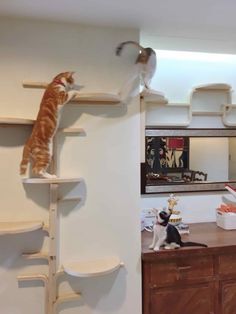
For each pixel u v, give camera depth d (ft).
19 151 5.85
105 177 6.18
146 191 7.93
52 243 5.86
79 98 5.76
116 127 6.21
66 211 6.03
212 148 8.34
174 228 6.44
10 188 5.83
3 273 5.86
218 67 8.38
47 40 5.88
